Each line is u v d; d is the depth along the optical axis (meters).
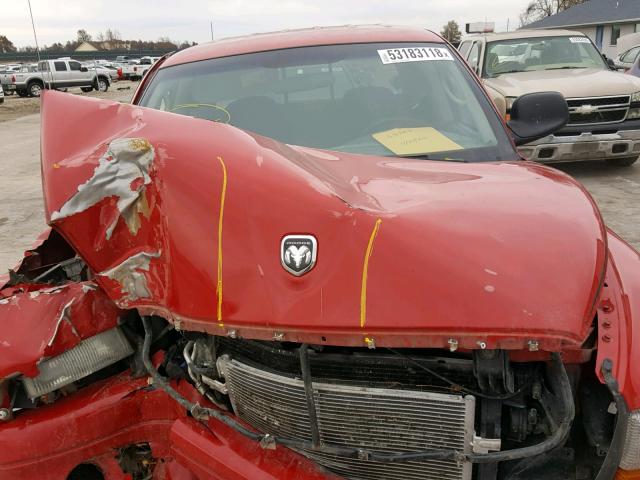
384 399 1.70
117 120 2.17
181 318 1.79
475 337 1.50
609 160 8.88
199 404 2.00
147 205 1.91
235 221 1.79
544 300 1.52
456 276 1.57
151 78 3.47
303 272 1.68
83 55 55.78
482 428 1.67
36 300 2.07
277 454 1.83
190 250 1.81
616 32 38.38
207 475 1.88
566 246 1.65
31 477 2.01
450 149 2.81
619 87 7.80
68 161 2.05
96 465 2.16
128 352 2.16
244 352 1.97
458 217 1.75
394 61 3.29
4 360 1.95
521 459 1.71
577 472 1.67
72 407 2.06
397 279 1.59
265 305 1.68
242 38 3.71
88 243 1.99
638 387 1.55
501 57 9.84
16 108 29.48
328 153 2.44
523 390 1.71
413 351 1.77
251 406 1.95
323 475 1.76
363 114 3.04
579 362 1.66
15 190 9.98
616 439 1.54
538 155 7.85
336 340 1.60
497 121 3.01
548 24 43.81
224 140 2.01
